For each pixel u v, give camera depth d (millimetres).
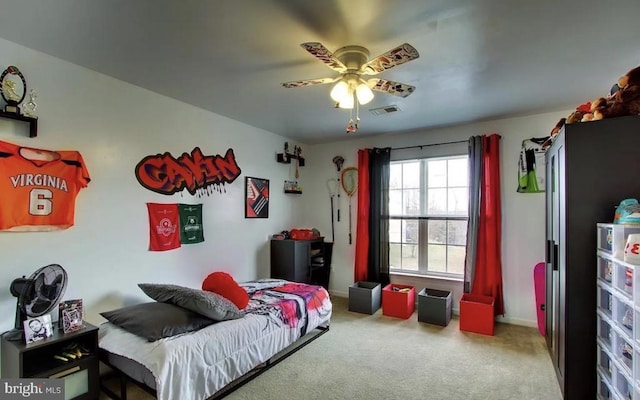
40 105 2285
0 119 2119
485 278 3854
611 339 1801
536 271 3527
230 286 2859
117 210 2740
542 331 3424
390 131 4414
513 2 1711
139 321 2283
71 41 2135
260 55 2318
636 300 1540
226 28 1971
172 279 3180
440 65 2451
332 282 5043
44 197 2289
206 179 3555
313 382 2521
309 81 2248
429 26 1936
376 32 2002
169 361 1990
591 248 1945
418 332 3535
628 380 1597
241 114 3693
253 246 4199
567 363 2021
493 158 3818
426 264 4406
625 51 2225
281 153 4668
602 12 1788
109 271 2676
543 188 3654
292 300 3123
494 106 3383
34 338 1995
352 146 4918
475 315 3518
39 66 2281
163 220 3102
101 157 2635
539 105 3354
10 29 1985
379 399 2307
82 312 2264
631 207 1680
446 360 2887
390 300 4062
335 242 5027
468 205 3973
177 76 2686
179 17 1856
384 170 4531
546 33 2008
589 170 1948
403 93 2438
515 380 2553
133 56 2344
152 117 3020
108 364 2260
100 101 2629
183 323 2279
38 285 2062
